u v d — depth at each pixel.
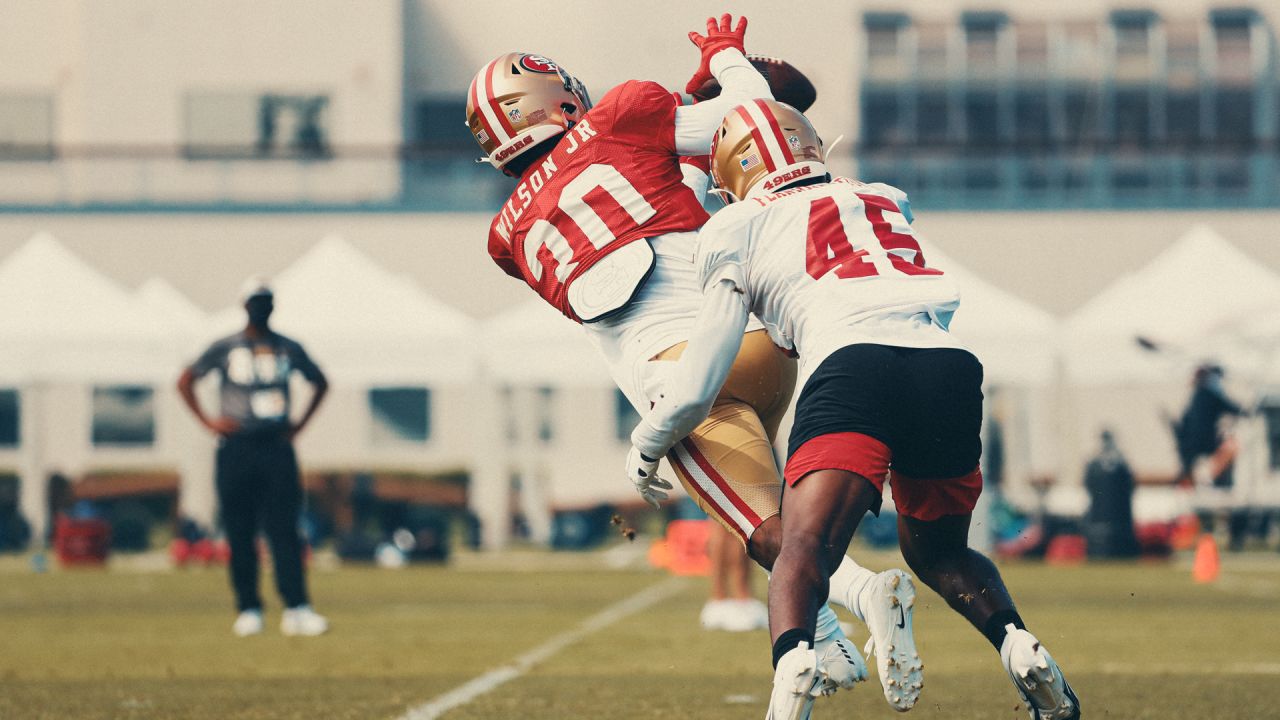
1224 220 98.25
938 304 14.03
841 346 13.68
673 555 60.22
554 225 16.08
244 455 31.75
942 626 32.72
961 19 108.50
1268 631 30.72
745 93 16.31
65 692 21.31
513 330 66.62
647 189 15.92
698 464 15.06
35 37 110.31
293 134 107.38
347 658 26.45
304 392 80.12
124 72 107.75
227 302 100.50
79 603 42.31
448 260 100.38
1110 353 64.75
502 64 16.84
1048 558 65.56
